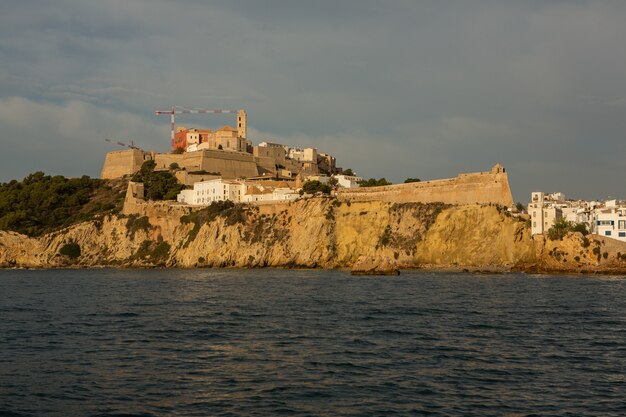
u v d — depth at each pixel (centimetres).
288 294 10881
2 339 6316
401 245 18488
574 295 10519
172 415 3834
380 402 4072
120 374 4788
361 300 9812
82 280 15538
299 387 4409
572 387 4416
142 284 13738
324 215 19538
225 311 8469
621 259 16012
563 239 16588
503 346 5847
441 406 3991
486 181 18938
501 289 11700
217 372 4838
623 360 5259
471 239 17750
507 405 4012
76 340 6231
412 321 7431
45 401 4112
